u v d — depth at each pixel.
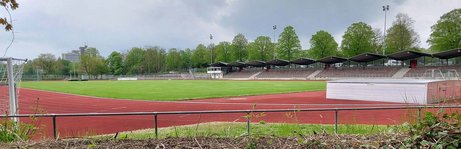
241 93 27.55
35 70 87.44
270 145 3.84
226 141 4.05
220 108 17.61
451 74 41.19
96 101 22.72
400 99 18.75
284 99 22.27
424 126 3.81
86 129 10.88
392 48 55.97
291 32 69.62
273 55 76.50
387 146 3.67
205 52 96.69
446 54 42.94
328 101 20.59
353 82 21.25
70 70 102.75
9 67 8.13
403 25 55.22
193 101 21.23
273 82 50.34
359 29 57.22
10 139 4.87
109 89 35.72
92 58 97.50
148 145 3.84
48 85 50.00
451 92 19.50
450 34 48.41
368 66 57.16
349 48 58.19
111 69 109.25
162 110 17.31
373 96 20.16
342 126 8.09
